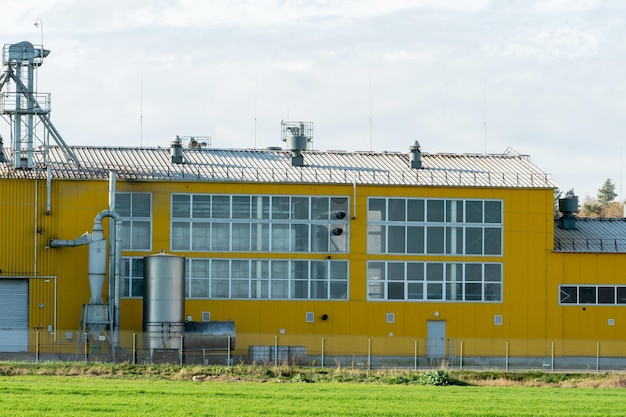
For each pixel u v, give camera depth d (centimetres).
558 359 9688
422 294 9612
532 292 9731
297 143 9819
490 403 6469
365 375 7856
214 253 9438
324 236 9550
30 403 6078
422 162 10038
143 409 5953
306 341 9462
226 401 6306
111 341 9000
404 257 9600
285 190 9531
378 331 9538
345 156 10050
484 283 9688
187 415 5809
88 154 9712
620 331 9794
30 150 9381
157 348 8881
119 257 9150
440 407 6266
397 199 9625
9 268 9162
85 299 9250
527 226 9756
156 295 8981
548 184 9819
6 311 9162
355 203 9575
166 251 9388
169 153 9856
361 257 9562
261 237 9488
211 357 8969
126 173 9438
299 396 6569
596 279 9819
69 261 9244
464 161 10150
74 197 9294
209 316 9394
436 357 9488
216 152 9962
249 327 9419
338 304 9512
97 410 5903
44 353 9019
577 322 9762
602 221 10425
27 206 9225
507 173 9938
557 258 9781
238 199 9494
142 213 9394
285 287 9481
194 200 9450
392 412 6059
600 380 8006
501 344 9638
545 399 6700
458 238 9681
